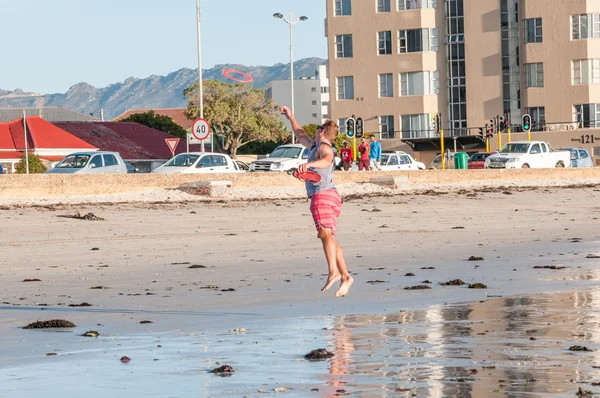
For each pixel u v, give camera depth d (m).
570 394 7.36
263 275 17.17
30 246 23.58
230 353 9.42
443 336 10.14
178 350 9.66
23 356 9.42
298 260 19.92
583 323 10.81
